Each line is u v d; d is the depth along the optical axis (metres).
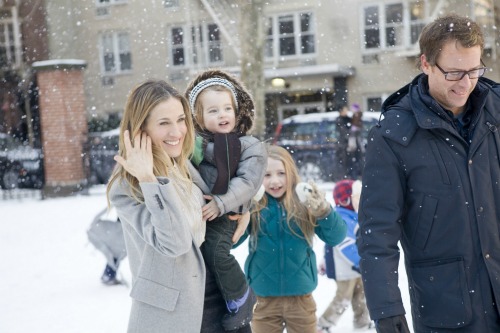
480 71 2.89
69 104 22.09
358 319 5.52
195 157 3.38
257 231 4.38
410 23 29.06
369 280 2.94
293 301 4.39
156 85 3.06
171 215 2.83
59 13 28.98
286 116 30.45
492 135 3.00
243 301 3.22
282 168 4.36
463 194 2.94
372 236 2.98
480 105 2.96
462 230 2.93
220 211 3.26
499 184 2.99
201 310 3.02
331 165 18.33
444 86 2.90
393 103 3.15
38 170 23.12
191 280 2.99
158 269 2.97
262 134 21.61
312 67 29.17
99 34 32.16
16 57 29.94
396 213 2.99
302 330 4.40
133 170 2.90
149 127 3.01
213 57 31.38
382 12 29.33
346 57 29.88
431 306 2.97
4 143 24.22
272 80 29.86
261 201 4.39
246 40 21.72
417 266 3.02
